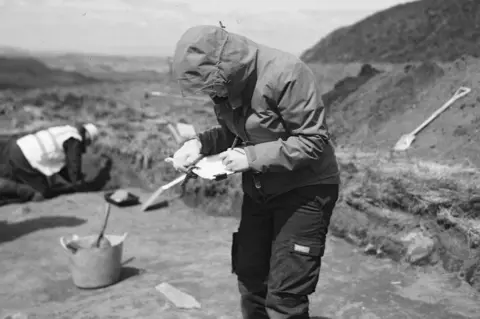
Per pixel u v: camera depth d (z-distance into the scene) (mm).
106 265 3648
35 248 4621
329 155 2031
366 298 3371
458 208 3711
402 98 5672
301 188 2000
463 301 3258
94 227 5289
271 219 2162
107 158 7082
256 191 2082
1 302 3461
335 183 2062
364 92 6262
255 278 2250
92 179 6770
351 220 4570
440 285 3521
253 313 2334
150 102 9227
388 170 4355
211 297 3443
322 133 1855
